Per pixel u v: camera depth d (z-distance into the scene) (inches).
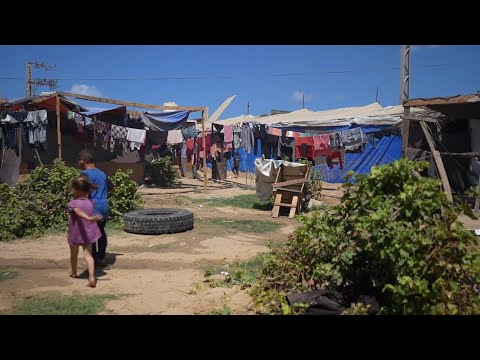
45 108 585.9
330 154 679.1
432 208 153.8
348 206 179.5
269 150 747.4
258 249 307.0
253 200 590.6
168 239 339.3
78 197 220.2
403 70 893.8
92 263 218.5
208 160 959.6
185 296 203.8
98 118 642.8
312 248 198.1
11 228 339.0
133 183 433.4
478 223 397.7
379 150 767.1
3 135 573.9
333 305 161.6
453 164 537.3
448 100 463.2
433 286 144.0
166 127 677.3
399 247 146.1
